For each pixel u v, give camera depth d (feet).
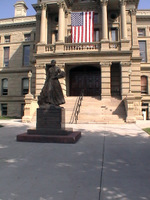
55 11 89.10
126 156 20.93
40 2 82.74
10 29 117.08
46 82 32.01
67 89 84.79
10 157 20.31
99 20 89.04
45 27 83.61
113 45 74.90
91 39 76.84
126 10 86.33
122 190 12.59
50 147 24.80
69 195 11.83
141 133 37.11
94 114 60.90
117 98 71.97
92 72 88.12
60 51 76.79
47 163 18.26
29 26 114.32
